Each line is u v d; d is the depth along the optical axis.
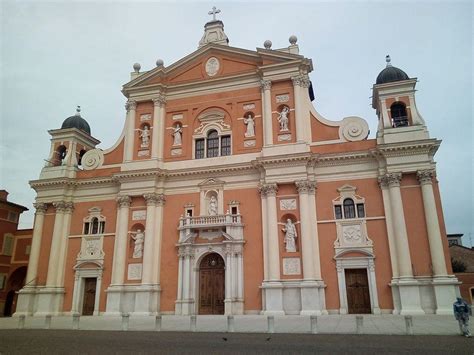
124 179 30.33
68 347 12.32
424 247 23.91
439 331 15.09
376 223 25.44
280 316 23.47
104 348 11.98
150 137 31.64
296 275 25.39
